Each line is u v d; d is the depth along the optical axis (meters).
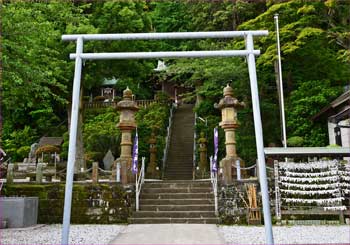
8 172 10.27
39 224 9.52
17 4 9.68
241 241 6.76
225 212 9.43
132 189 9.77
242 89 17.30
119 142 18.02
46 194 9.90
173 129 22.11
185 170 17.50
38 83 9.88
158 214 9.37
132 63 15.22
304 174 9.60
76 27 12.40
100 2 14.16
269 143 16.77
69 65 12.92
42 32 9.91
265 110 17.08
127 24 13.94
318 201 9.41
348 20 15.24
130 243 6.51
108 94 26.62
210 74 16.09
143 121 20.94
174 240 6.72
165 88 27.75
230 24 20.09
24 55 9.39
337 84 16.89
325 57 15.89
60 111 22.89
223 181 9.78
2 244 6.57
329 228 8.44
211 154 17.97
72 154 5.25
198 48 19.23
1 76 8.64
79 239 7.03
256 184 9.61
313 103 15.49
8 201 8.80
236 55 5.62
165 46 20.64
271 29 15.58
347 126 12.67
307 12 14.38
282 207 9.47
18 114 21.97
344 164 9.64
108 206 9.63
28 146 20.23
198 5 20.52
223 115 11.50
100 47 13.45
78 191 9.79
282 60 16.44
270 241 4.86
